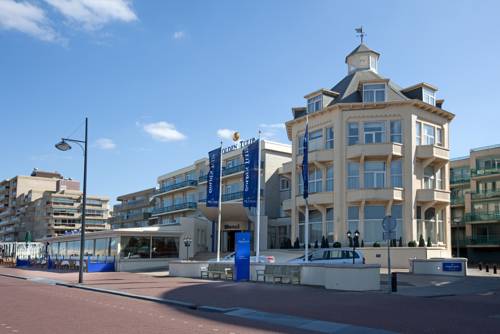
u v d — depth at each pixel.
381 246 36.62
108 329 10.85
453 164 61.25
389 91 39.62
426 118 39.22
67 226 120.12
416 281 24.58
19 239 128.25
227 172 57.03
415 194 37.47
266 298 17.28
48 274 34.22
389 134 37.97
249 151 29.59
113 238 42.00
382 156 37.53
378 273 20.36
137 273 35.25
